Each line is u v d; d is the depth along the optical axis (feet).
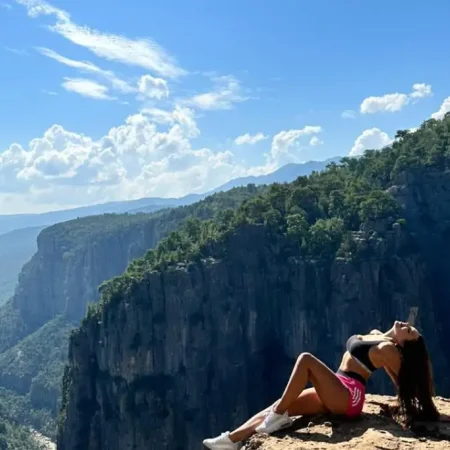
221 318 511.40
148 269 529.04
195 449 499.10
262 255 524.11
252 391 512.22
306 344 496.64
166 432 499.51
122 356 517.55
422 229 523.70
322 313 496.23
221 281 515.09
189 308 510.58
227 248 524.11
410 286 481.87
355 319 479.00
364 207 515.50
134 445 504.43
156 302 515.91
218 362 511.81
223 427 500.74
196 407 505.25
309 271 502.79
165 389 511.40
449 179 524.93
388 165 585.22
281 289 517.96
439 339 486.38
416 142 596.70
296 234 518.78
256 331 517.14
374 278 480.64
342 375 53.06
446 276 506.48
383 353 52.16
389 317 479.41
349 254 488.02
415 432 50.88
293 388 51.70
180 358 512.22
